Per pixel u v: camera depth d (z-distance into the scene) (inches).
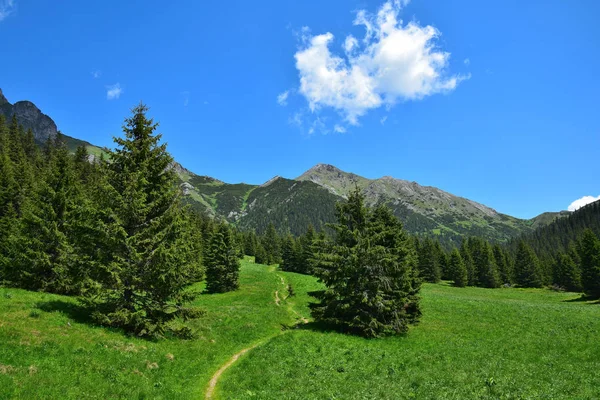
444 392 597.6
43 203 1272.1
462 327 1369.3
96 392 497.4
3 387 429.7
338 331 1215.6
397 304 1270.9
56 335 644.1
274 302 1879.9
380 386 634.2
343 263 1227.9
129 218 845.2
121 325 829.2
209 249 2423.7
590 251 3139.8
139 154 888.3
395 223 1598.2
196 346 876.6
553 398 561.0
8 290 950.4
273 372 733.3
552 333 1234.6
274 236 6141.7
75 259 820.6
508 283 4879.4
